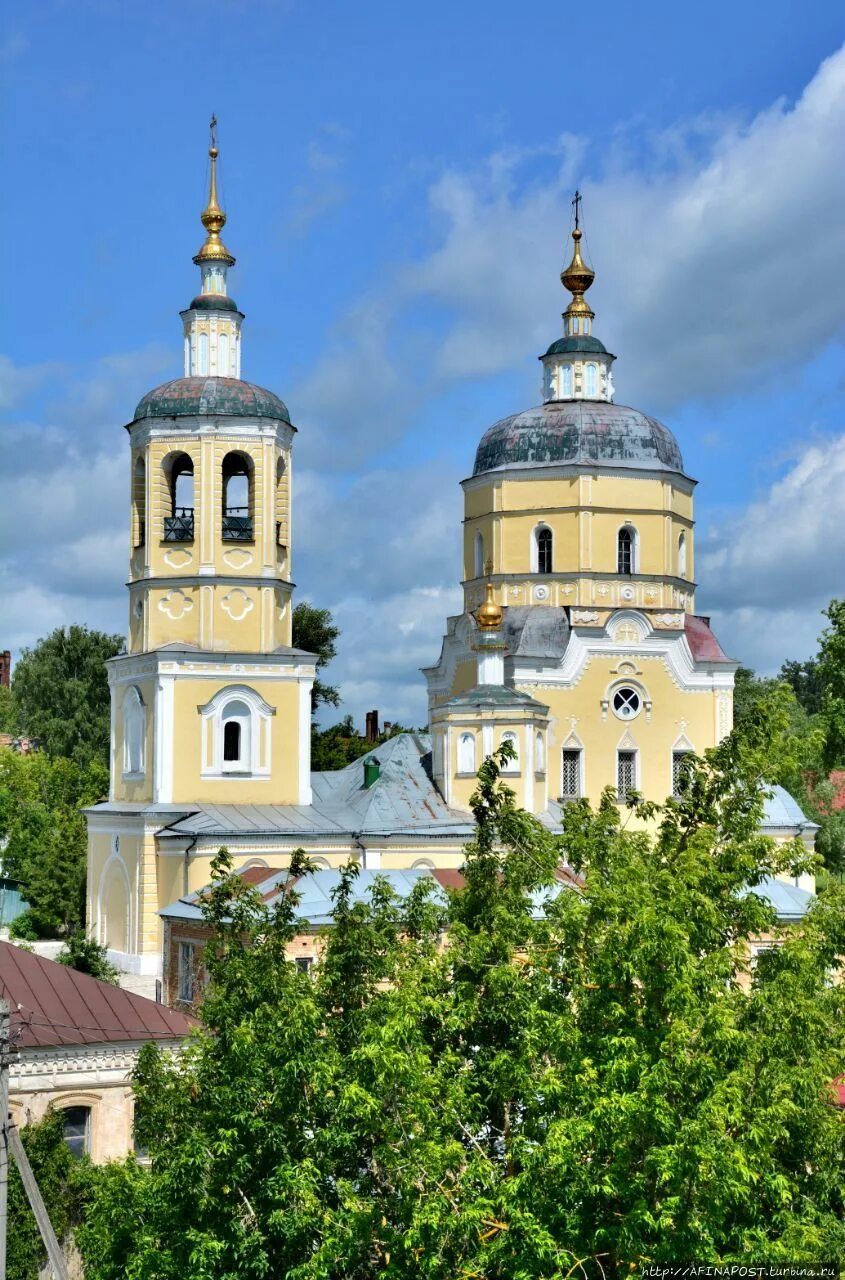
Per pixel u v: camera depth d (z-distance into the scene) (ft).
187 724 234.17
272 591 239.91
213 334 244.83
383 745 246.47
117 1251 105.19
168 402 237.45
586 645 258.37
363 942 112.98
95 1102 135.33
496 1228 100.22
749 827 124.47
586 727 257.75
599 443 264.52
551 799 253.44
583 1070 99.81
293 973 111.96
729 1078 96.78
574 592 261.44
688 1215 93.97
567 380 277.64
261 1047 103.50
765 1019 104.22
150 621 237.86
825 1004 110.73
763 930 118.52
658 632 261.65
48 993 139.44
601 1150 97.91
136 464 242.99
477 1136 108.17
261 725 237.25
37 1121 132.57
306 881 196.85
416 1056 100.07
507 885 118.11
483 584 268.41
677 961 102.78
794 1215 99.66
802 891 209.15
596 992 106.42
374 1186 103.91
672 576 265.95
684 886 110.32
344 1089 98.68
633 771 260.01
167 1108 108.06
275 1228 100.12
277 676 238.27
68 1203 129.39
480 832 121.29
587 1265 97.60
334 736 359.05
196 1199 101.19
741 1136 96.94
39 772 350.64
